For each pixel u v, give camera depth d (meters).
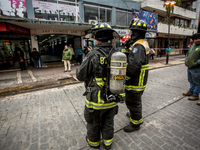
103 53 1.48
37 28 9.18
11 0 7.30
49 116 2.87
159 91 4.29
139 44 1.86
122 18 12.84
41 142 2.09
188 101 3.45
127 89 2.11
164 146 1.94
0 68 8.84
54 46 20.86
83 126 2.49
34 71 8.17
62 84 5.21
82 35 11.54
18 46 9.38
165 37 17.83
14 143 2.08
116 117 2.77
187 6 19.17
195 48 3.17
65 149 1.94
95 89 1.53
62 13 9.16
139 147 1.93
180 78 5.91
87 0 10.34
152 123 2.52
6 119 2.78
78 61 11.10
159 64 10.30
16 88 4.93
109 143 1.79
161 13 16.44
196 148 1.89
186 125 2.43
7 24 6.95
